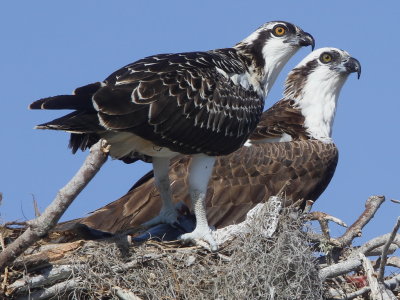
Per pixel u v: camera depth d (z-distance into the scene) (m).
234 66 14.20
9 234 13.25
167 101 12.84
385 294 13.27
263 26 15.33
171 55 13.50
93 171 11.32
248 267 12.87
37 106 11.88
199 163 13.88
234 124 13.87
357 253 13.99
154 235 14.17
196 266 13.05
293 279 12.98
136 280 12.72
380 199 15.01
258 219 13.27
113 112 12.29
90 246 12.84
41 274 12.41
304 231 13.50
